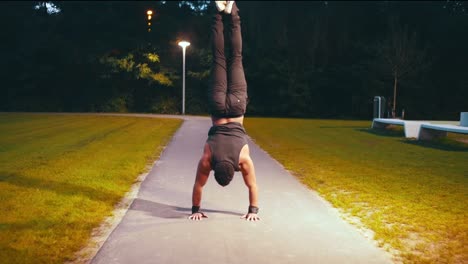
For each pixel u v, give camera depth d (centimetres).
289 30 5062
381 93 4578
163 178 894
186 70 4741
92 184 803
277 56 4809
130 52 4516
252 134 2055
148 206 659
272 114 4822
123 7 4728
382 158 1268
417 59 4022
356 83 4684
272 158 1228
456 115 4519
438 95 4641
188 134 1939
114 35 4653
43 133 1864
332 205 691
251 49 4881
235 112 568
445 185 863
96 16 4609
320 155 1320
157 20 4825
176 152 1320
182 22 4978
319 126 2697
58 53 4534
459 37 4581
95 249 474
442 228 573
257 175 943
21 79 4497
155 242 490
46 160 1088
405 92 4609
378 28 5081
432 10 4847
